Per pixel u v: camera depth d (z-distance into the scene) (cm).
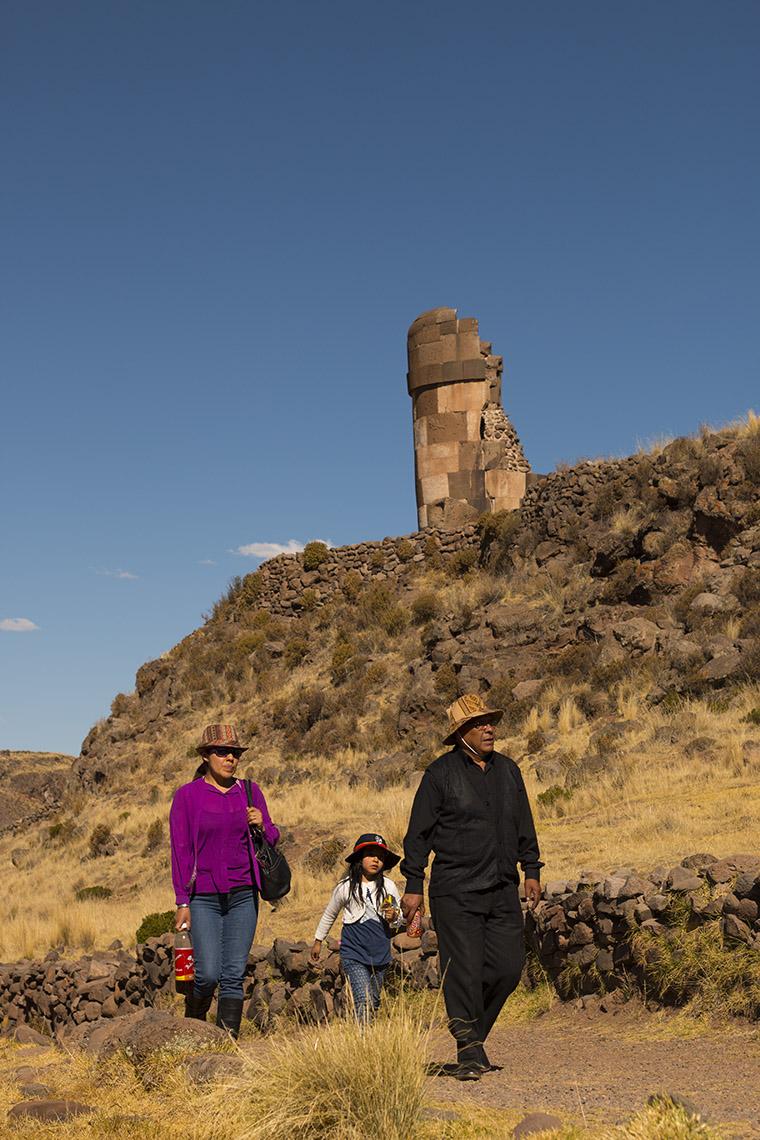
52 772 7150
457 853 621
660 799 1895
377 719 3475
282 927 1697
